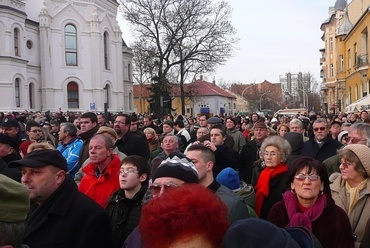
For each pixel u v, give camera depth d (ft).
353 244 12.67
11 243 7.23
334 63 190.90
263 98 314.55
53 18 162.91
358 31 121.19
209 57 142.10
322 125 25.59
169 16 139.54
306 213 12.72
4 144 21.09
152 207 6.27
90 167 17.57
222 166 23.71
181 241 6.01
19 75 141.69
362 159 14.30
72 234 11.89
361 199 14.25
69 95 166.91
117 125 26.81
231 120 38.47
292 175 13.23
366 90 112.88
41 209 12.11
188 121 79.10
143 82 179.01
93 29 169.37
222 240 6.20
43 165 12.00
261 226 6.27
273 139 18.58
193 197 6.28
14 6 142.61
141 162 15.03
